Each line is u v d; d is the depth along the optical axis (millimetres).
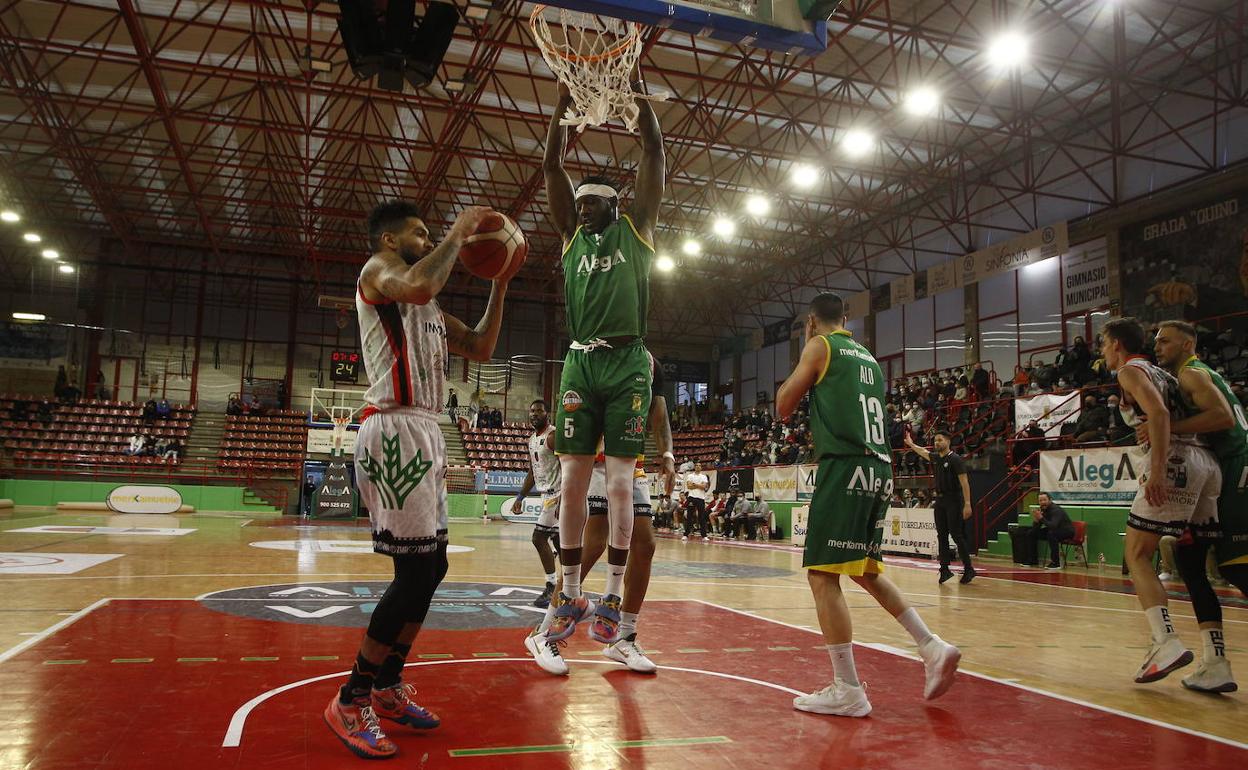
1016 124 19672
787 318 32031
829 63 17297
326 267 31531
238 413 28328
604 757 2330
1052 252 19953
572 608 3555
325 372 31312
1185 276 17328
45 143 21578
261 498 25016
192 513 22719
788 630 4820
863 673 3623
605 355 3568
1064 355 16734
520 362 33469
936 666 3033
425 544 2479
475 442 30047
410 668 3479
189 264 30656
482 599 6035
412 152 22688
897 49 15969
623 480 3523
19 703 2713
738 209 25141
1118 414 12656
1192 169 17516
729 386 35562
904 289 24938
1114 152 17688
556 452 3674
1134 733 2729
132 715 2607
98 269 29453
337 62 17359
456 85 15656
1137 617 5996
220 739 2381
